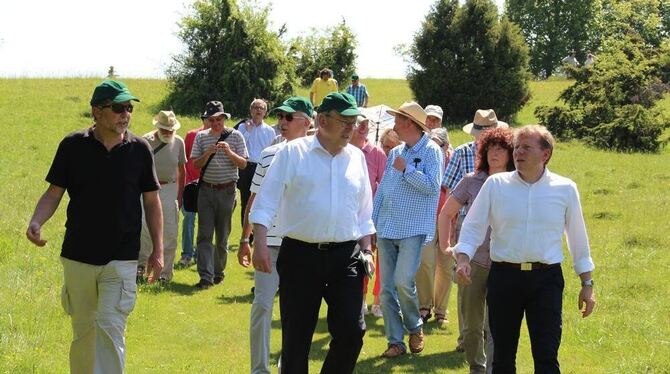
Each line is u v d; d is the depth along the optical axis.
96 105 6.20
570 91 30.95
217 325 9.57
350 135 6.08
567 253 13.62
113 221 6.23
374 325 9.79
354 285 6.05
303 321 6.07
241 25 32.28
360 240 6.29
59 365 7.48
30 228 6.21
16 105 29.48
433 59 34.31
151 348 8.56
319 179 6.03
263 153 7.40
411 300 8.41
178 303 10.58
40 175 19.73
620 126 28.89
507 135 7.25
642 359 8.35
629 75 30.00
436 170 8.30
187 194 12.16
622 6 79.75
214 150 11.49
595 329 9.55
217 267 11.91
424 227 8.30
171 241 11.70
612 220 17.05
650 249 14.37
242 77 31.86
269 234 7.07
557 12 75.25
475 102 34.00
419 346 8.59
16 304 9.34
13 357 7.34
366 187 6.29
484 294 7.27
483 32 34.00
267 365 7.06
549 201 6.13
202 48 32.31
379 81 44.81
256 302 7.06
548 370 5.91
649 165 25.23
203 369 7.83
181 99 32.12
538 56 75.25
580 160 25.78
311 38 40.62
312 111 7.61
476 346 7.43
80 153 6.24
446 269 9.91
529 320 6.13
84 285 6.28
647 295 11.38
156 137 11.46
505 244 6.17
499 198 6.21
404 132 8.44
